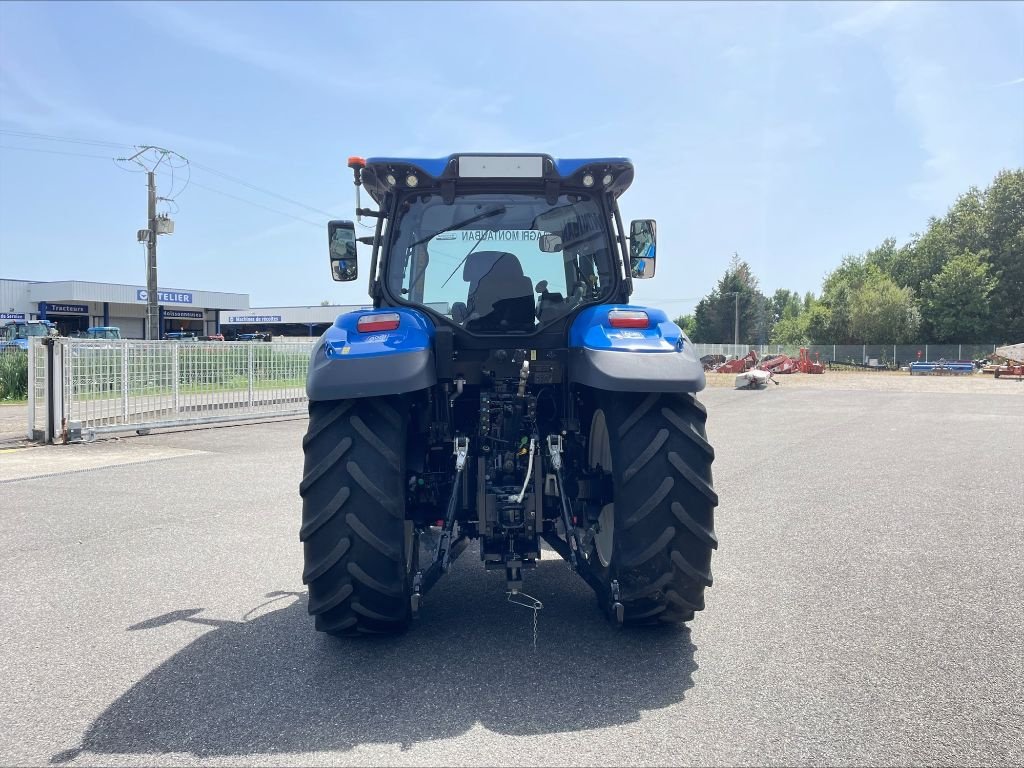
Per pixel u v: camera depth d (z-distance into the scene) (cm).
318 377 310
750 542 538
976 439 1163
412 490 362
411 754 247
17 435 1197
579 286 400
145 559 499
